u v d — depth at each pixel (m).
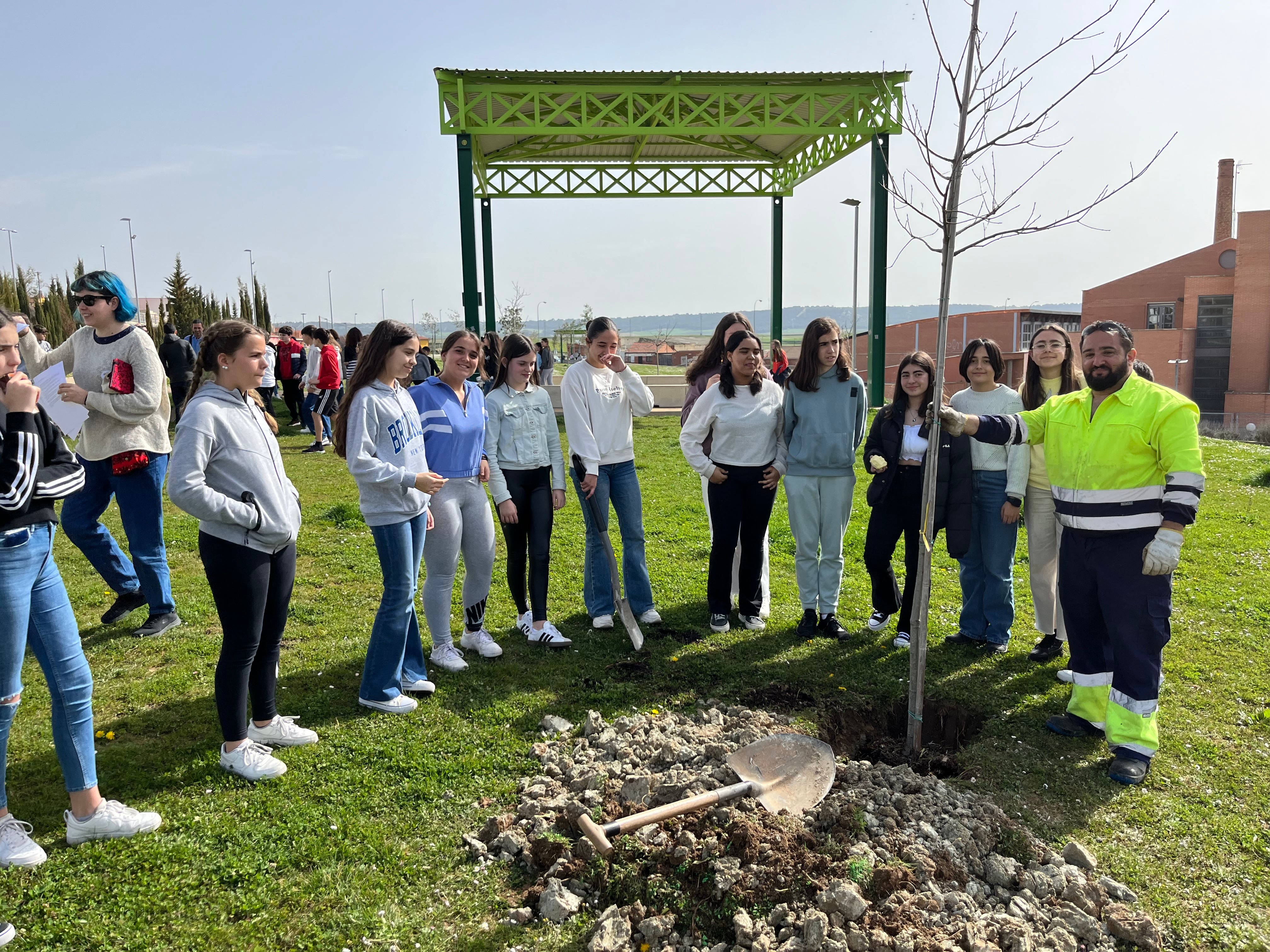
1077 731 4.08
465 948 2.66
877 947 2.53
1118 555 3.78
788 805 3.27
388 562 4.07
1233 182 57.84
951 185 3.58
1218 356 50.09
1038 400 4.89
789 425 5.34
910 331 53.50
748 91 17.12
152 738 3.92
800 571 5.37
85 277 4.78
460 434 4.59
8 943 2.59
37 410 2.95
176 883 2.88
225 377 3.46
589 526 5.47
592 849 2.98
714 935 2.71
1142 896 2.93
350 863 3.03
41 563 2.96
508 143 20.28
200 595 5.96
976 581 5.23
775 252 23.88
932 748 4.25
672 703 4.37
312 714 4.18
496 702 4.33
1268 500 9.60
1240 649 5.07
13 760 3.71
